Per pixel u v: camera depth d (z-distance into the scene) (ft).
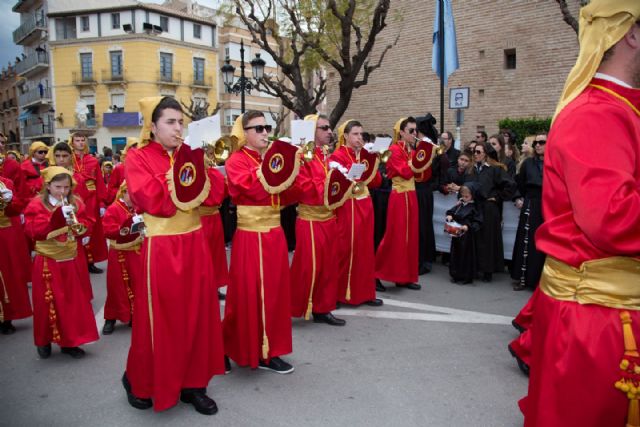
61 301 14.44
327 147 17.54
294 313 16.87
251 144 13.30
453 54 31.50
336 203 16.10
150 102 10.68
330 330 16.56
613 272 6.09
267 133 13.23
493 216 22.16
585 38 6.52
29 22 142.82
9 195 16.39
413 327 16.76
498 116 44.37
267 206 12.89
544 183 6.70
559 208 6.43
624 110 6.00
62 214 14.11
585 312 6.21
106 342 16.28
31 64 140.26
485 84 44.96
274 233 12.99
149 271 10.64
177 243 10.80
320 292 16.85
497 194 22.02
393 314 18.15
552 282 6.64
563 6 26.12
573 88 6.52
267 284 12.82
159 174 10.61
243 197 12.87
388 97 51.80
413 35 49.21
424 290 21.24
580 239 6.19
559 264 6.55
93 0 131.75
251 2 40.88
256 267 12.76
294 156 12.46
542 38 41.37
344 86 36.63
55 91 131.23
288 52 47.52
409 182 20.58
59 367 14.29
